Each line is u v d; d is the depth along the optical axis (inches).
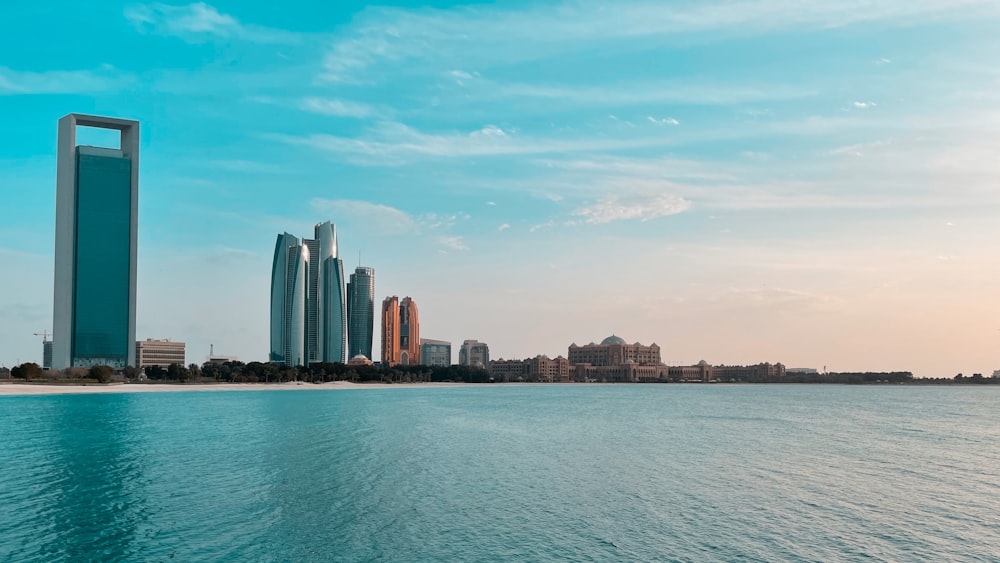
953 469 2822.3
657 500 2101.4
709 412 6815.9
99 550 1555.1
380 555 1534.2
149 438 3747.5
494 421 5246.1
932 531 1775.3
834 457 3159.5
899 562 1528.1
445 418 5506.9
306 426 4584.2
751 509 1993.1
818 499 2148.1
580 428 4653.1
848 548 1624.0
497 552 1560.0
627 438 3954.2
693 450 3368.6
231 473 2541.8
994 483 2471.7
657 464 2856.8
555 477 2497.5
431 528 1749.5
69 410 6112.2
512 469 2679.6
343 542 1624.0
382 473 2559.1
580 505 2021.4
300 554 1534.2
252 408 6638.8
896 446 3700.8
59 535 1668.3
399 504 2015.3
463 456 3063.5
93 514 1871.3
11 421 4864.7
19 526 1750.7
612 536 1692.9
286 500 2058.3
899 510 2005.4
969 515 1948.8
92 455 3019.2
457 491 2217.0
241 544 1604.3
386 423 4896.7
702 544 1637.6
